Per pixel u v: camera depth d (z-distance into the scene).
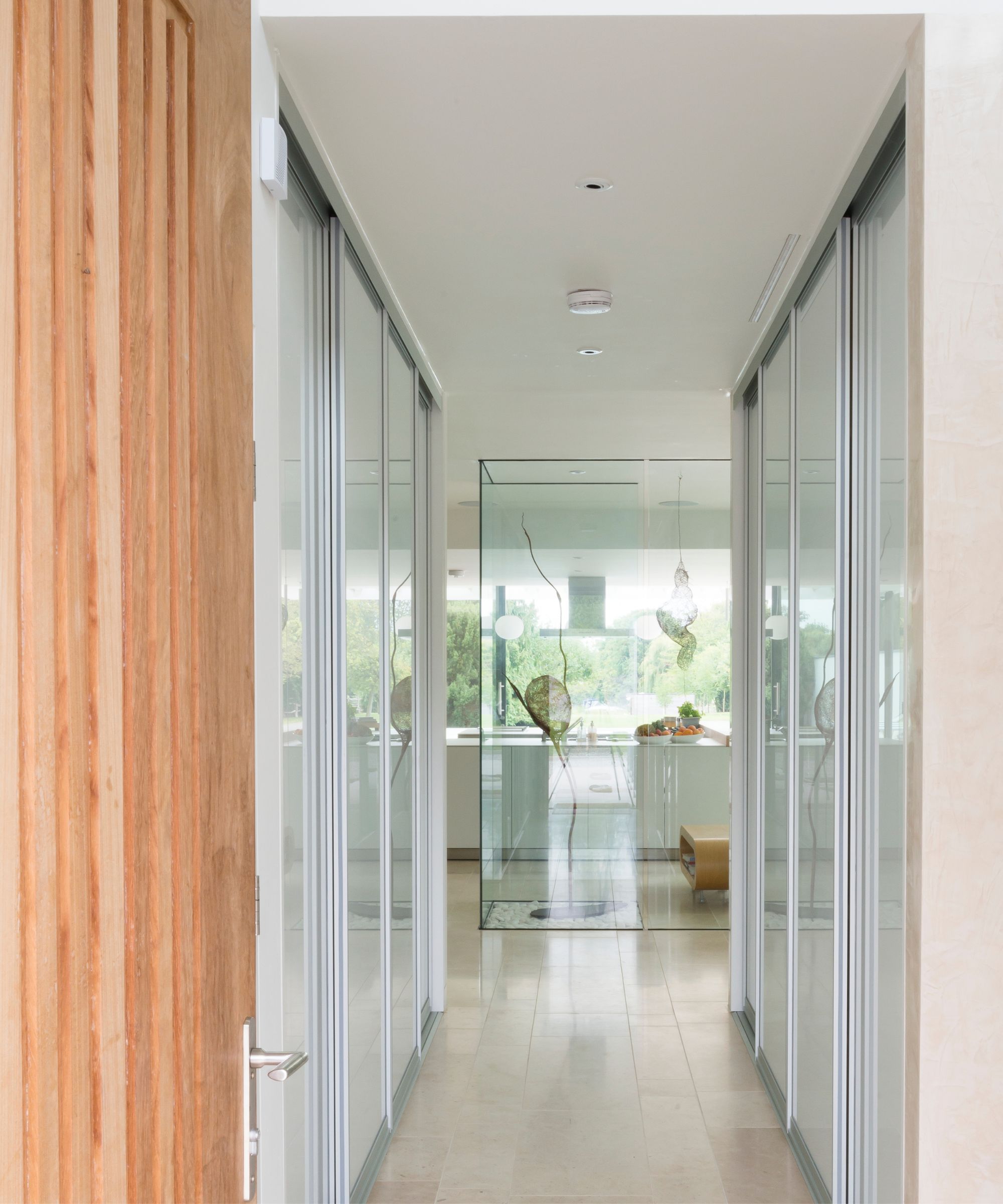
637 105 2.05
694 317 3.45
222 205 1.26
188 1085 1.13
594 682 6.22
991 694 1.69
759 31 1.79
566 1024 4.37
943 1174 1.68
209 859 1.19
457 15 1.75
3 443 0.79
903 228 2.15
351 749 2.74
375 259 2.88
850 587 2.60
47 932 0.84
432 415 4.58
